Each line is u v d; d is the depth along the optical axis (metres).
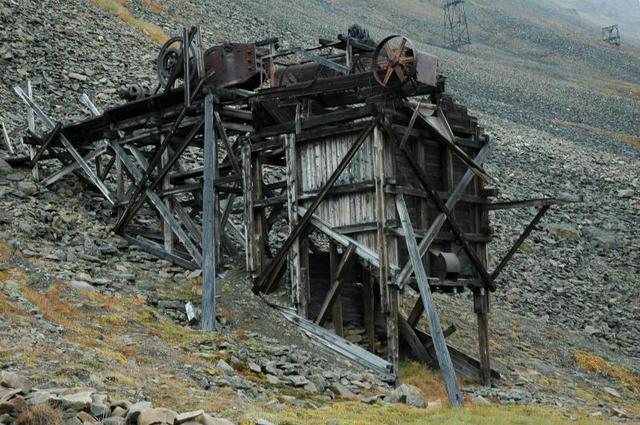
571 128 71.75
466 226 24.02
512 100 82.00
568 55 138.38
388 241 21.47
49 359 14.94
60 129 28.00
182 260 24.89
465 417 16.67
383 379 20.47
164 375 15.94
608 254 42.88
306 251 23.06
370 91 21.94
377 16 128.88
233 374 17.58
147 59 45.06
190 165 34.56
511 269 37.84
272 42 24.53
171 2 62.00
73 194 28.23
